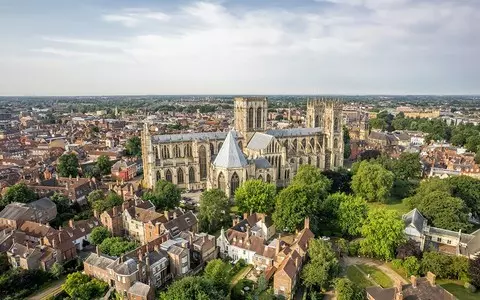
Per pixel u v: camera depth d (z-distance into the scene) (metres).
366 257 120.06
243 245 117.62
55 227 144.00
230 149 170.25
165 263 105.50
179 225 126.94
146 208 141.50
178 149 195.62
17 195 154.00
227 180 166.25
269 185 150.88
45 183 179.38
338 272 104.31
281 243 114.12
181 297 81.88
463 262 104.19
